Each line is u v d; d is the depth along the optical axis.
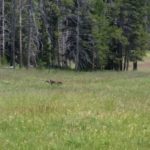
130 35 154.00
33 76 103.88
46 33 143.25
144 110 43.03
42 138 28.97
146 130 32.28
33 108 42.69
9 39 143.75
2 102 49.00
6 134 30.16
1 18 140.75
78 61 143.38
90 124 34.09
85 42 143.75
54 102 48.88
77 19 141.50
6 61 141.62
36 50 140.88
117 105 47.28
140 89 74.88
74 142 27.67
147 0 157.00
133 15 152.12
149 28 171.00
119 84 87.31
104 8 148.25
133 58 156.88
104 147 26.84
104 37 146.50
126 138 29.48
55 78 100.94
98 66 148.88
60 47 145.00
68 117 37.06
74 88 75.25
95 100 52.03
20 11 133.75
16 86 76.56
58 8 142.12
